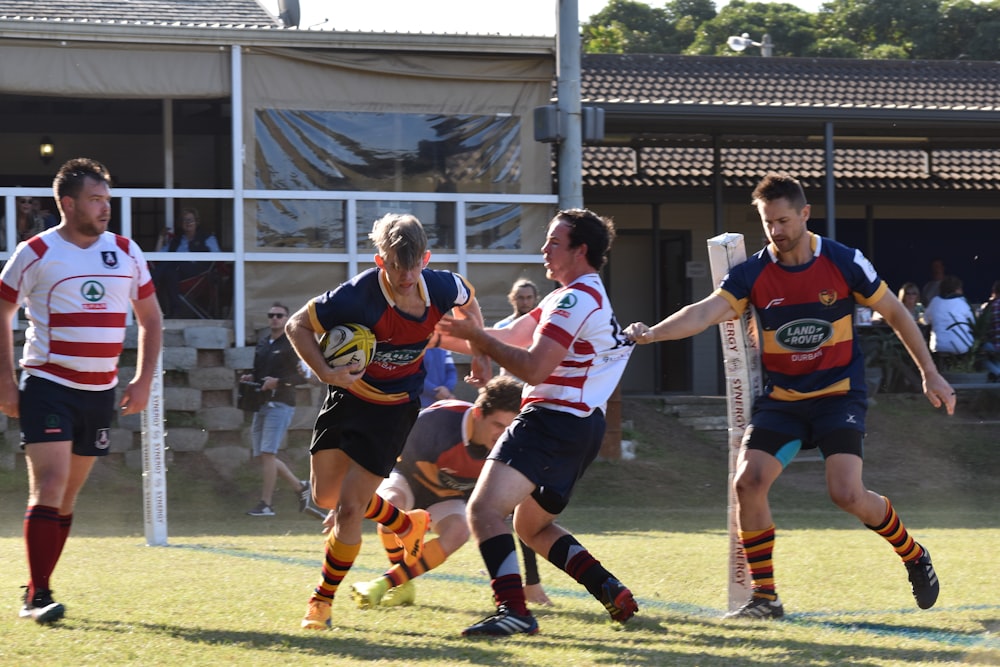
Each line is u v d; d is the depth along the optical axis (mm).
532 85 58562
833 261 21609
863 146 83562
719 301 21812
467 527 22266
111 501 46594
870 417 65938
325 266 56156
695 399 67312
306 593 22672
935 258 88625
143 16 64375
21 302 20031
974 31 171250
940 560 30547
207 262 54906
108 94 54000
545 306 19391
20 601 21031
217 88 55125
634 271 86000
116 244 20328
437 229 57594
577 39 55094
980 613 22312
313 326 18078
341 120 56656
